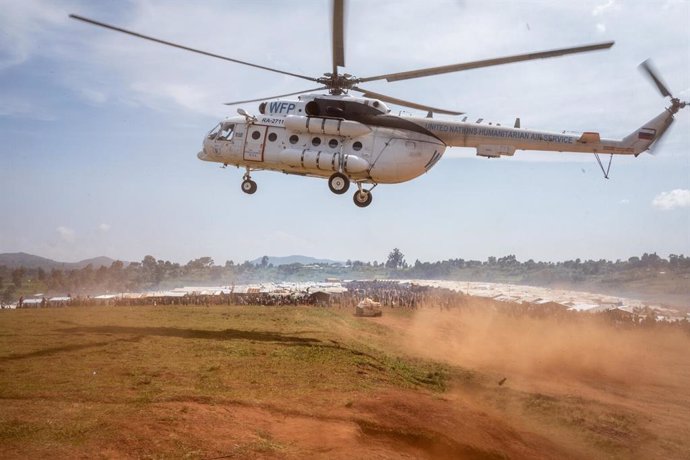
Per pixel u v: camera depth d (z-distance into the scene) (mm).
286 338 19609
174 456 7195
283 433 8711
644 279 174875
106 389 10227
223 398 10078
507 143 20797
